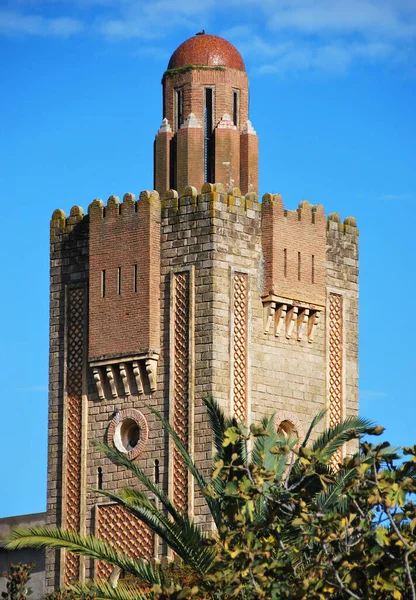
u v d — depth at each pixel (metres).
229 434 69.44
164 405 112.81
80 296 118.56
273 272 114.88
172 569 90.44
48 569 116.62
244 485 68.62
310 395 117.06
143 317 113.81
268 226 115.38
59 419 117.75
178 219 114.31
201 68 118.19
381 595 65.00
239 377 112.94
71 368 117.94
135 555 112.62
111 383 115.25
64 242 120.19
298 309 116.56
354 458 66.94
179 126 118.38
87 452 116.06
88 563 115.12
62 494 116.56
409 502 66.06
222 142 116.75
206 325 112.12
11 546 82.38
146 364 113.25
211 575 67.50
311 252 117.69
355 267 121.88
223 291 112.81
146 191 114.88
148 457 112.81
